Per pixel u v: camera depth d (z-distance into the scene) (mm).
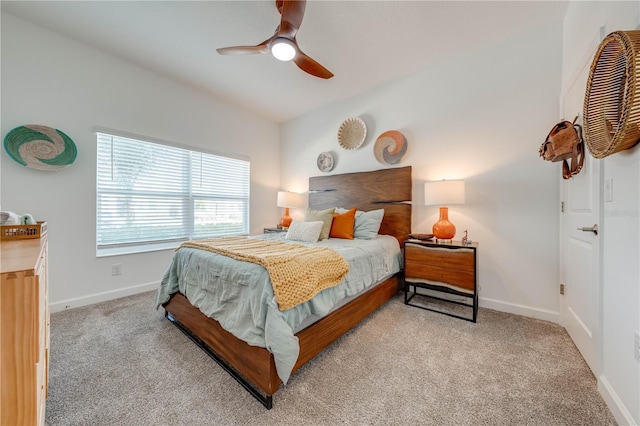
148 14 1973
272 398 1204
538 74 2111
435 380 1331
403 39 2238
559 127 1685
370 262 2082
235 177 3744
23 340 548
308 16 1953
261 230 4062
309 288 1377
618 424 1043
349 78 2912
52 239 2193
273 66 2678
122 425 1058
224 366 1440
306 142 3926
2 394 531
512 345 1670
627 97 868
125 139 2654
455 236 2527
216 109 3428
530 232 2146
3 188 1983
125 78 2598
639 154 943
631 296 994
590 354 1400
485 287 2357
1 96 1964
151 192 2871
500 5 1854
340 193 3400
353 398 1206
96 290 2426
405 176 2793
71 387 1271
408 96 2846
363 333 1845
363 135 3203
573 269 1703
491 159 2332
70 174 2283
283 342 1135
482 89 2375
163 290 2025
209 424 1062
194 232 3270
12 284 538
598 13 1355
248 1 1841
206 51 2436
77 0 1842
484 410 1130
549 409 1130
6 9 1938
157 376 1367
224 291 1478
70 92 2271
